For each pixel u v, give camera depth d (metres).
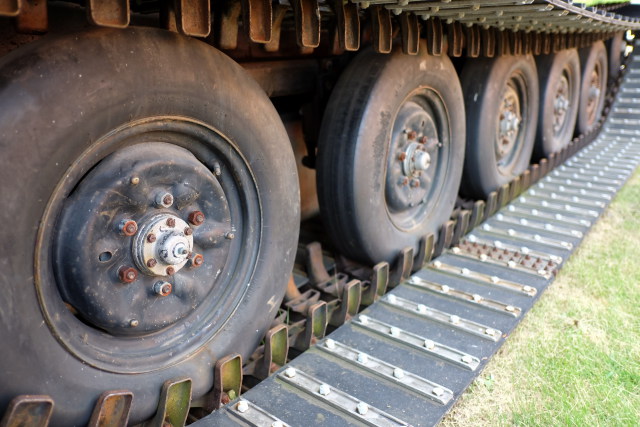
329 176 2.81
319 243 3.06
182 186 1.87
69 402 1.68
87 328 1.79
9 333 1.49
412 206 3.28
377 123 2.77
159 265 1.83
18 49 1.52
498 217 4.34
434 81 3.15
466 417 2.43
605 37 6.15
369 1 2.29
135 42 1.65
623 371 2.77
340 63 3.09
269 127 2.14
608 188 5.02
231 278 2.20
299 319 2.68
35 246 1.52
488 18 2.96
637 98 7.35
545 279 3.35
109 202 1.67
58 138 1.50
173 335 2.03
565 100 5.49
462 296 3.08
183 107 1.79
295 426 2.07
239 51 2.52
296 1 2.01
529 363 2.80
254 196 2.19
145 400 1.88
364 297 3.02
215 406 2.11
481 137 3.93
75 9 2.05
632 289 3.60
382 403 2.22
